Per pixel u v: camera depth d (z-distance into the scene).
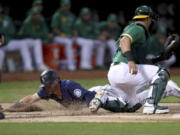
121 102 28.41
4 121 25.94
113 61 28.58
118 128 23.58
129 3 69.38
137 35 27.33
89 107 28.03
